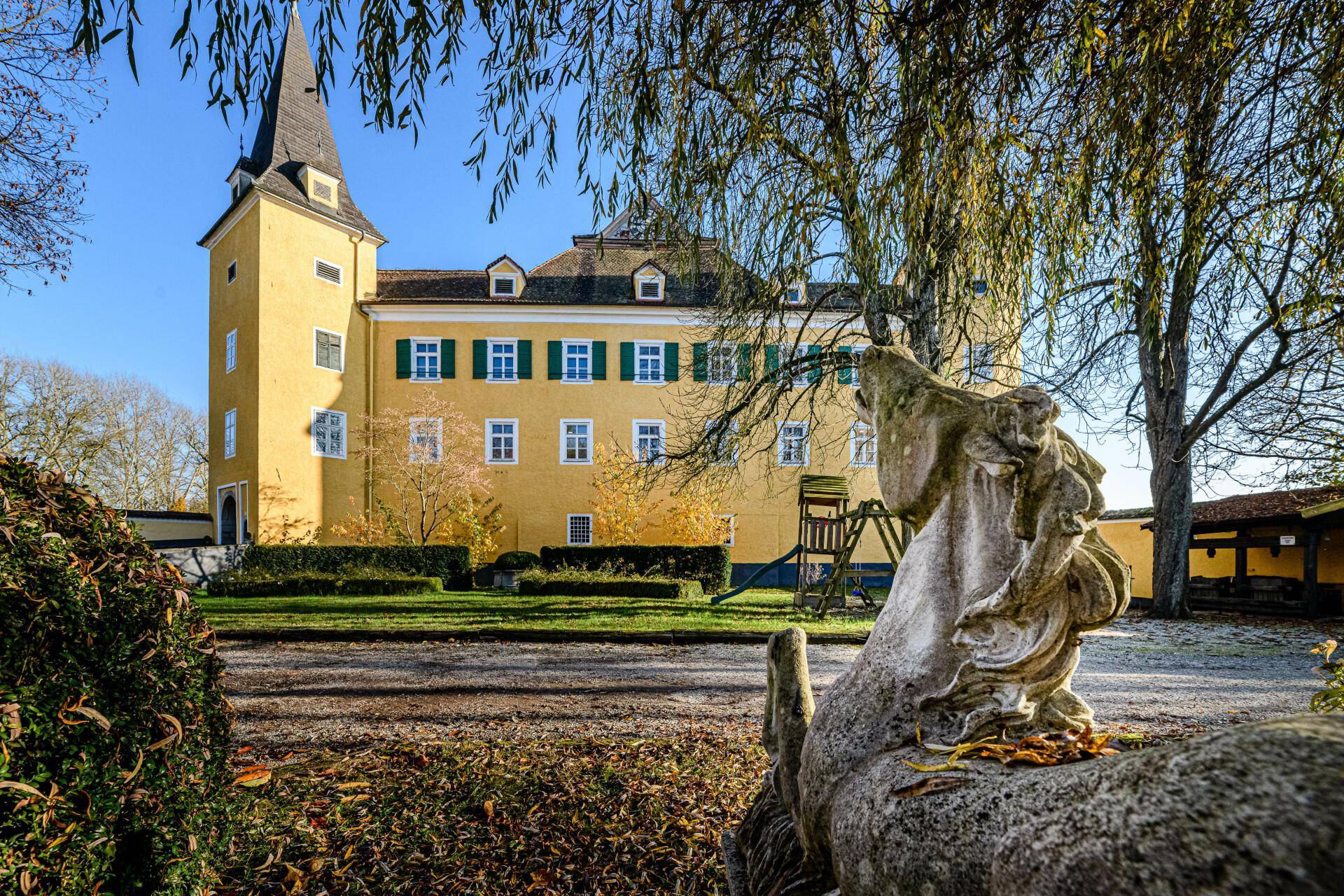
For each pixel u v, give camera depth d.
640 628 11.15
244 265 23.28
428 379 25.31
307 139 25.20
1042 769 1.01
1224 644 10.87
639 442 25.14
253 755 4.66
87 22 2.40
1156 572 15.15
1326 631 12.57
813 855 1.63
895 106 4.18
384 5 3.10
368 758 4.54
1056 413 1.44
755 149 4.96
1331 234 3.96
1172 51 3.59
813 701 2.09
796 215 5.72
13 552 1.74
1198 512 19.48
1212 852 0.65
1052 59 3.91
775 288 10.60
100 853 1.76
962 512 1.61
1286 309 4.67
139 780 1.88
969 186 4.47
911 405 1.70
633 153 3.85
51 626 1.72
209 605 14.36
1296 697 7.07
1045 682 1.43
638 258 28.59
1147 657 9.62
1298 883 0.58
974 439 1.51
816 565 23.58
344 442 24.19
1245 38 3.61
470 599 15.82
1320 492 17.05
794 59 4.15
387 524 22.94
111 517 2.09
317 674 7.98
